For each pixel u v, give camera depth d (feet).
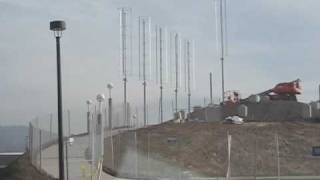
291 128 192.03
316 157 160.15
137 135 169.78
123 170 125.49
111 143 132.16
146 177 120.26
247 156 159.74
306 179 131.34
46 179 99.25
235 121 204.13
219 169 147.13
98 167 100.22
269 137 179.32
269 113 233.55
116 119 207.41
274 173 146.20
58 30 59.21
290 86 247.70
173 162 144.77
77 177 102.06
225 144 168.55
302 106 234.99
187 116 242.37
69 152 128.77
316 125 198.80
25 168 111.14
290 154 164.66
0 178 102.89
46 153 125.08
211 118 231.71
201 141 169.78
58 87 59.41
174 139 166.40
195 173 136.56
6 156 178.81
